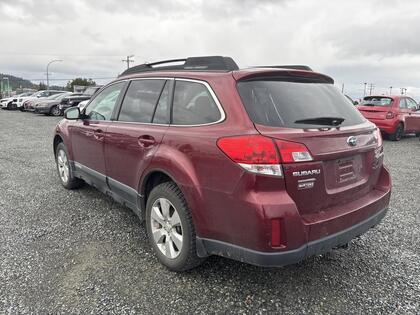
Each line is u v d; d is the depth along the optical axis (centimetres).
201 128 285
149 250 357
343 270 325
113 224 421
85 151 465
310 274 318
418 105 1371
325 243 262
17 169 698
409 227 425
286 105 277
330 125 280
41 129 1462
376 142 328
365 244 378
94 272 315
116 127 388
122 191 386
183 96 319
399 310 270
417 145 1166
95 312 262
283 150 243
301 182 249
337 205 281
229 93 277
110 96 434
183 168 285
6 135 1246
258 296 285
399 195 555
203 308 269
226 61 304
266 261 244
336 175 278
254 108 265
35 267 322
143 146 337
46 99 2341
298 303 277
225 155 256
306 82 318
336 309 270
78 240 378
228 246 263
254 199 241
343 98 339
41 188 564
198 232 282
